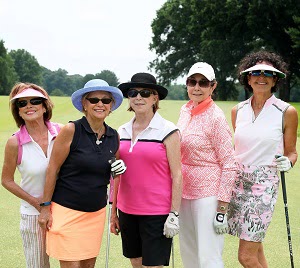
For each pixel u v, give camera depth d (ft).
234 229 11.87
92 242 10.62
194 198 11.41
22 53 322.75
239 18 132.57
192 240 12.00
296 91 207.41
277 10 122.62
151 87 10.77
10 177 10.79
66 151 10.17
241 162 11.77
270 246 15.96
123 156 10.91
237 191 11.82
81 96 10.44
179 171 10.76
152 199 10.75
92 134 10.32
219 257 11.46
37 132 10.90
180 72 166.91
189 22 148.56
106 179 10.59
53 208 10.49
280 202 21.72
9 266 13.67
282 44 132.16
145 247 10.90
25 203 10.84
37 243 10.93
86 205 10.34
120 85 10.96
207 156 11.32
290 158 11.53
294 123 11.42
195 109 11.50
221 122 11.17
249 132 11.62
